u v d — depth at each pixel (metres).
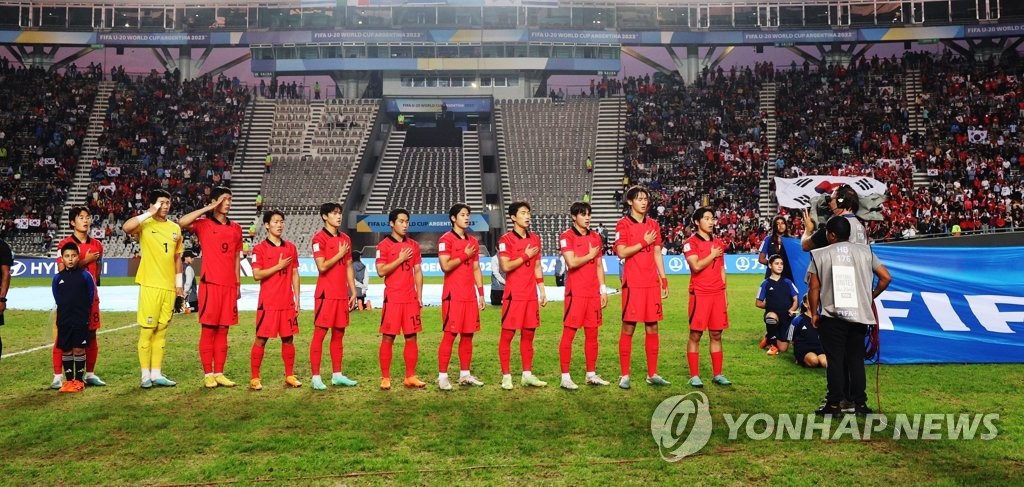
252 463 4.68
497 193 43.28
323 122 45.66
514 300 7.09
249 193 39.94
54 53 50.00
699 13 48.69
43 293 20.94
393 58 48.44
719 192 37.72
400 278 7.18
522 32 47.84
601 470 4.52
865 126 41.41
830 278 5.82
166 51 50.56
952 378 7.21
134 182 38.31
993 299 8.24
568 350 7.09
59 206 36.56
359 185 42.22
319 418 5.86
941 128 40.00
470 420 5.77
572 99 47.78
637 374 7.77
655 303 7.09
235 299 7.38
